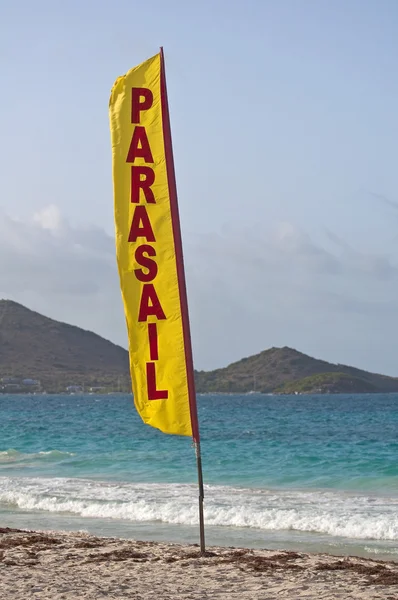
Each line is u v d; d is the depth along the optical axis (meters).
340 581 11.23
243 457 36.47
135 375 11.95
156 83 12.03
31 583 10.86
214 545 16.72
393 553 15.80
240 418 88.44
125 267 11.91
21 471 32.12
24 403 184.00
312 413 103.38
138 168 11.95
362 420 81.25
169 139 11.94
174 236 11.88
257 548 16.38
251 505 21.64
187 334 11.92
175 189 11.95
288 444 45.84
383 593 10.30
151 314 11.91
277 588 10.71
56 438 53.66
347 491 25.02
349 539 17.45
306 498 23.09
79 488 25.77
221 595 10.23
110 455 38.41
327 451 40.09
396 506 21.19
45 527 19.23
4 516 21.08
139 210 11.91
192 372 11.97
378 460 33.34
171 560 12.93
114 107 12.05
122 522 19.97
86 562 12.80
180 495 23.94
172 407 12.02
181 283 11.89
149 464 34.00
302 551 16.06
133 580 11.23
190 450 41.16
